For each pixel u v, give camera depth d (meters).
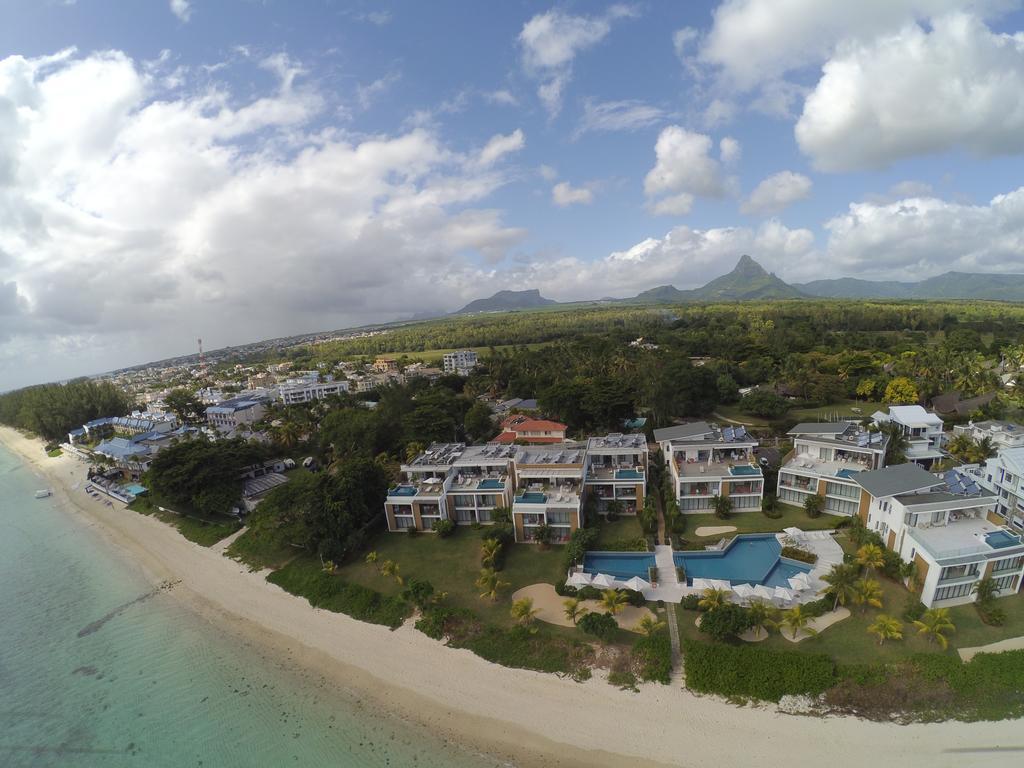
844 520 57.81
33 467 137.00
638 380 119.94
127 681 45.91
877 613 43.53
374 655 45.91
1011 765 31.27
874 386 114.19
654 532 60.44
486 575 51.19
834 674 37.31
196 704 42.38
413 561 59.44
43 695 45.03
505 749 35.69
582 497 63.25
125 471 114.06
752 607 41.34
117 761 37.50
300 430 115.12
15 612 59.00
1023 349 146.50
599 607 47.28
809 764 32.47
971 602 43.72
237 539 70.81
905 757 32.34
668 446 72.88
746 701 36.91
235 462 82.88
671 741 34.91
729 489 63.78
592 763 34.06
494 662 43.25
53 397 177.88
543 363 165.75
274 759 36.41
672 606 47.22
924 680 36.34
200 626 53.12
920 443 76.62
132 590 61.84
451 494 67.06
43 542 79.94
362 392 168.12
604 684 39.78
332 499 63.62
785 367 129.62
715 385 118.06
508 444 78.56
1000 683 35.66
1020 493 57.16
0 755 38.94
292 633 50.31
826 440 66.06
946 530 46.88
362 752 36.34
